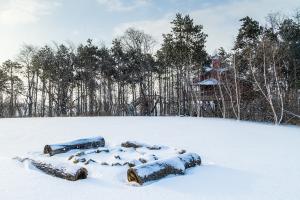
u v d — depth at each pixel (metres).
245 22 43.06
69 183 8.33
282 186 8.38
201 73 47.69
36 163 9.74
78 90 58.12
